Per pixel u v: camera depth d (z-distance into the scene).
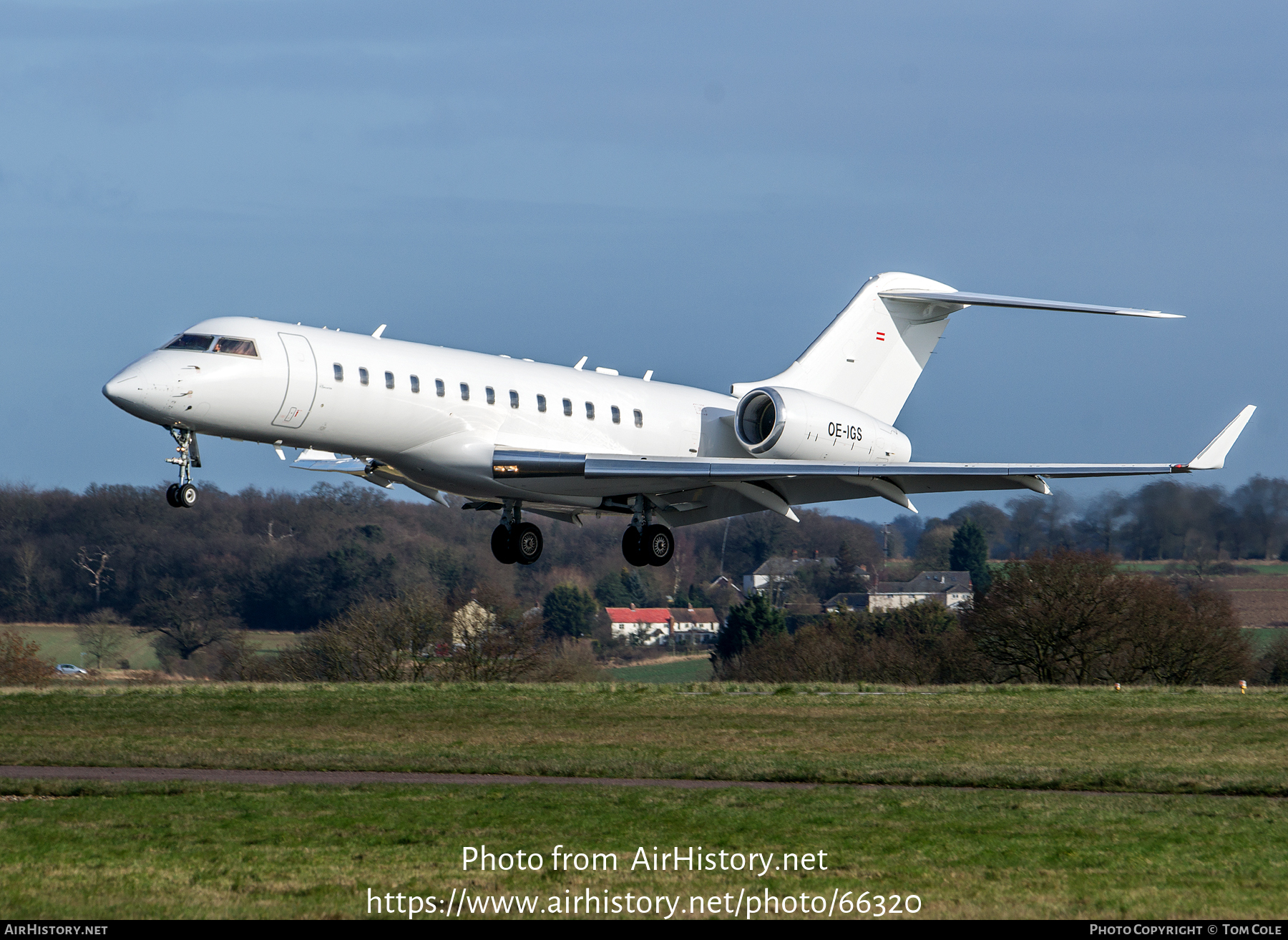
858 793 56.34
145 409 73.50
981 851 45.00
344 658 152.00
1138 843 46.16
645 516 96.38
